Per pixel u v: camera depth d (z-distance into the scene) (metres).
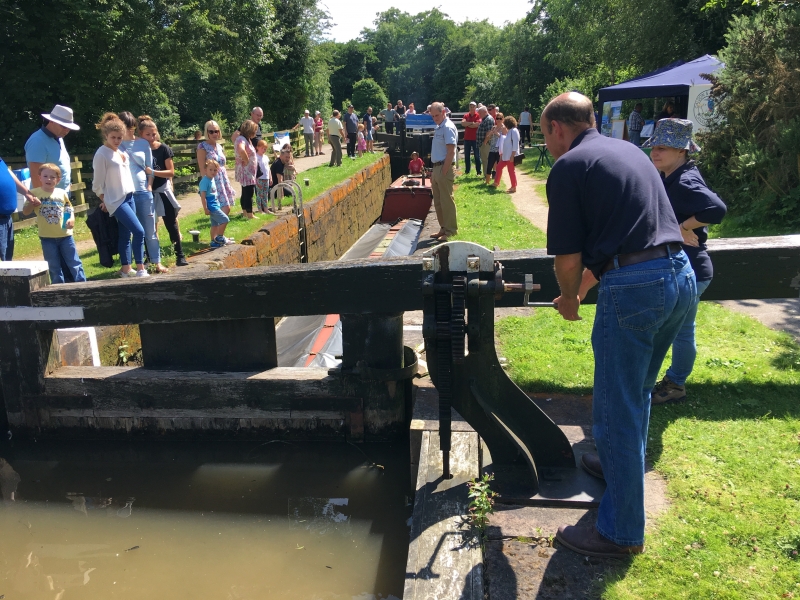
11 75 15.53
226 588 3.87
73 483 5.11
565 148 2.91
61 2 15.21
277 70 36.47
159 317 5.05
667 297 2.61
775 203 9.42
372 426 5.21
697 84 14.38
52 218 6.29
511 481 3.49
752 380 4.56
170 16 17.59
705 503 3.25
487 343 3.45
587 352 5.29
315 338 7.23
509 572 2.86
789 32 10.09
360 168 20.89
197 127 35.69
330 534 4.36
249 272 4.82
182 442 5.45
